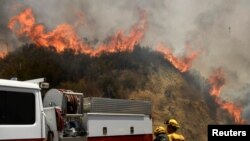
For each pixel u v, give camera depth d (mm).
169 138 6914
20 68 38469
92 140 7691
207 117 51562
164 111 46406
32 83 6625
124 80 48875
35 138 6430
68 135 7363
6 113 6090
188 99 52000
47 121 7047
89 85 45188
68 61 48219
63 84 42125
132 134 8672
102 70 49062
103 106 8031
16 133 6148
